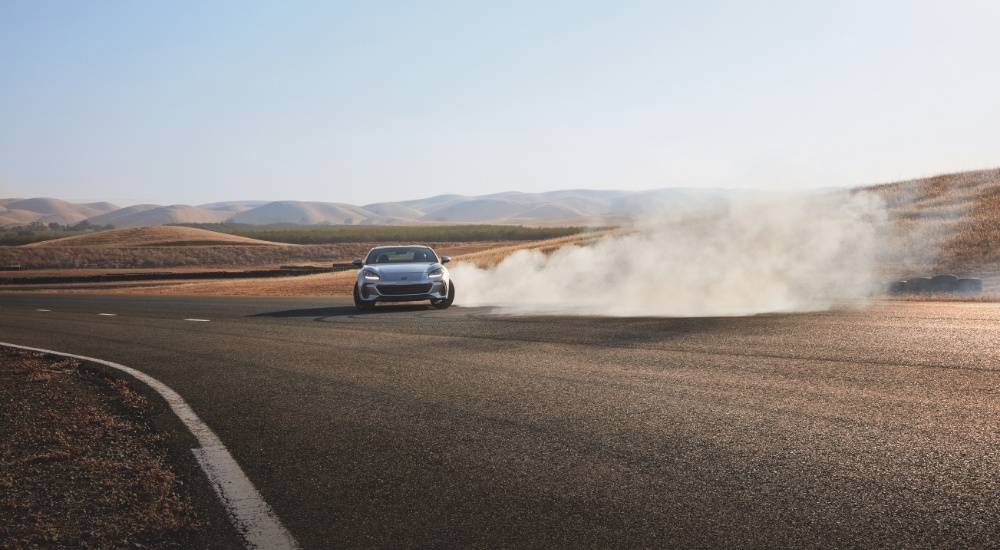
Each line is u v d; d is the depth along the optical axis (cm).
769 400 587
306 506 385
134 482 435
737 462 432
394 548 326
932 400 564
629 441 485
